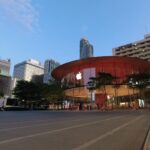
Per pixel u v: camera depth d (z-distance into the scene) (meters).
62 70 98.00
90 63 88.62
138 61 88.12
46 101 99.88
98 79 78.38
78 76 90.00
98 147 8.53
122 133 12.73
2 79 137.88
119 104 95.19
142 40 163.25
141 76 77.88
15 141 9.43
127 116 31.34
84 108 82.12
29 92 96.50
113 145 9.02
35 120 22.12
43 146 8.44
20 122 19.39
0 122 19.31
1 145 8.52
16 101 103.94
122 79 85.94
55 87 95.44
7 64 144.38
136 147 8.74
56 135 11.36
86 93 92.06
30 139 9.98
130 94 96.12
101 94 83.25
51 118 25.81
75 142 9.45
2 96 107.69
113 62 87.06
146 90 88.94
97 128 15.05
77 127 15.45
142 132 13.30
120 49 174.00
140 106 89.81
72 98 100.25
